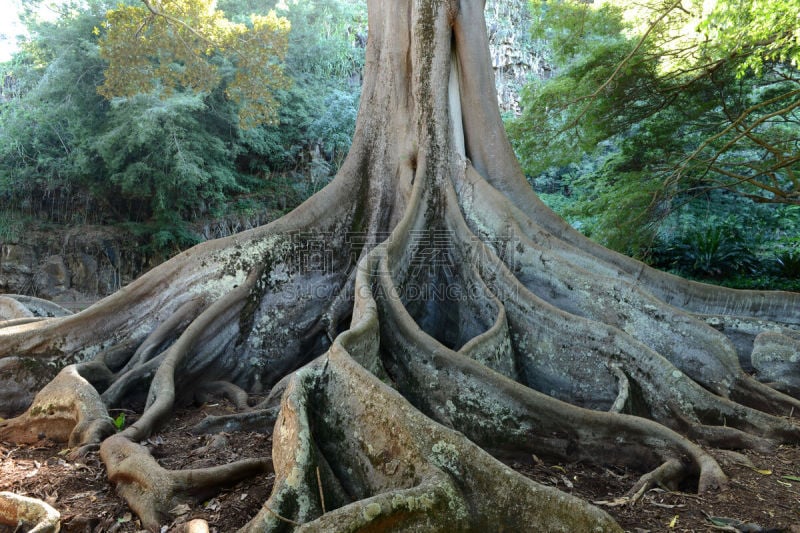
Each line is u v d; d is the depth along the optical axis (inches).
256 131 1040.8
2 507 134.2
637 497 146.6
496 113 311.4
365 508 107.7
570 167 1035.9
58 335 234.4
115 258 941.8
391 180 303.9
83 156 871.7
